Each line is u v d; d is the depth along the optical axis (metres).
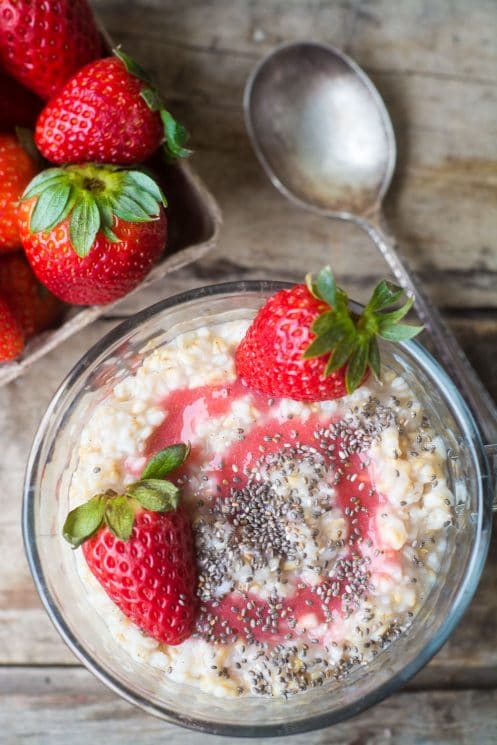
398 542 0.32
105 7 0.38
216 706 0.33
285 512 0.32
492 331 0.39
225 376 0.33
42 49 0.34
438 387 0.34
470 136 0.39
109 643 0.34
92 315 0.35
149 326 0.34
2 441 0.37
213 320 0.34
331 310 0.30
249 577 0.32
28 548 0.34
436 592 0.34
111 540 0.31
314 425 0.33
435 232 0.39
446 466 0.33
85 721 0.37
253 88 0.38
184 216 0.36
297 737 0.37
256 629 0.32
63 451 0.34
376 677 0.33
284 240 0.38
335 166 0.38
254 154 0.38
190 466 0.33
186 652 0.32
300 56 0.38
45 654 0.37
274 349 0.31
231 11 0.38
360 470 0.33
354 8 0.39
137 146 0.34
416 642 0.34
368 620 0.32
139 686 0.34
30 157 0.35
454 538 0.34
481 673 0.38
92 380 0.34
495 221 0.39
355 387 0.31
